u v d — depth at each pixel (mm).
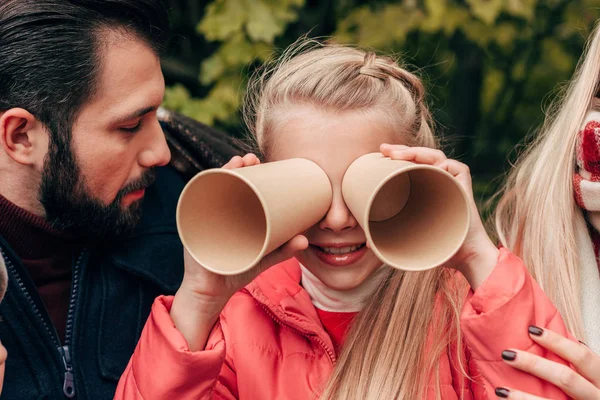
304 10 3607
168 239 1914
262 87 1849
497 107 4051
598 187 1594
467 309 1413
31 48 1607
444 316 1619
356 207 1272
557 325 1416
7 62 1616
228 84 3305
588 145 1610
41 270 1716
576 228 1683
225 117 3285
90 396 1710
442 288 1638
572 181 1669
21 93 1622
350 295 1613
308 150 1425
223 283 1422
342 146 1421
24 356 1653
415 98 1696
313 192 1313
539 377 1379
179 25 3674
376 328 1593
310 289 1643
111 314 1781
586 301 1656
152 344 1444
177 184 2031
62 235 1713
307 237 1447
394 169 1202
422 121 1693
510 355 1369
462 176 1396
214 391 1559
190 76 3607
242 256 1244
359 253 1455
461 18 3455
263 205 1164
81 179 1664
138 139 1710
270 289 1617
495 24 3531
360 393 1547
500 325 1380
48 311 1730
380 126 1466
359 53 1725
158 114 2080
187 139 2062
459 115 4031
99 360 1737
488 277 1396
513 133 4133
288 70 1617
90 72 1610
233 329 1627
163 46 1738
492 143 4184
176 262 1901
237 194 1309
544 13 3729
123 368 1768
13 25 1608
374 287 1623
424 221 1293
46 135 1645
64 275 1755
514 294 1386
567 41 3818
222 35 3268
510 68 3906
